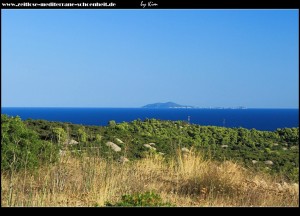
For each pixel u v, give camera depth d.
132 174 9.91
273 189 9.56
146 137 17.73
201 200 8.41
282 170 12.68
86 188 8.86
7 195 8.09
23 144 9.80
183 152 14.36
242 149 17.56
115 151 13.54
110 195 8.30
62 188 8.84
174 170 11.51
